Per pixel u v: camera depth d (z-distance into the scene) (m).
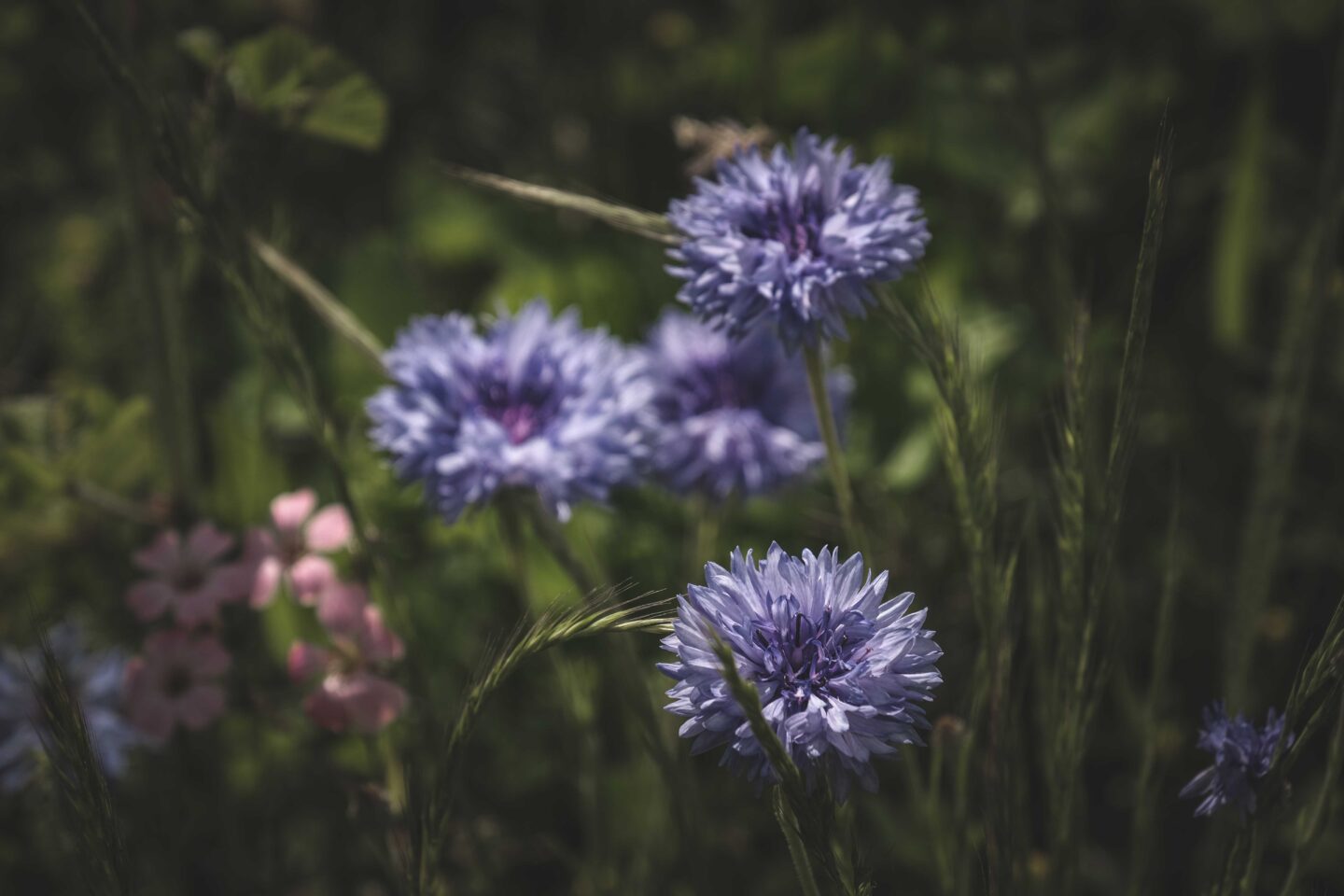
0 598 0.54
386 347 0.63
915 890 0.50
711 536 0.52
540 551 0.55
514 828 0.54
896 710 0.38
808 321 0.41
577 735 0.52
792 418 0.51
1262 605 0.51
